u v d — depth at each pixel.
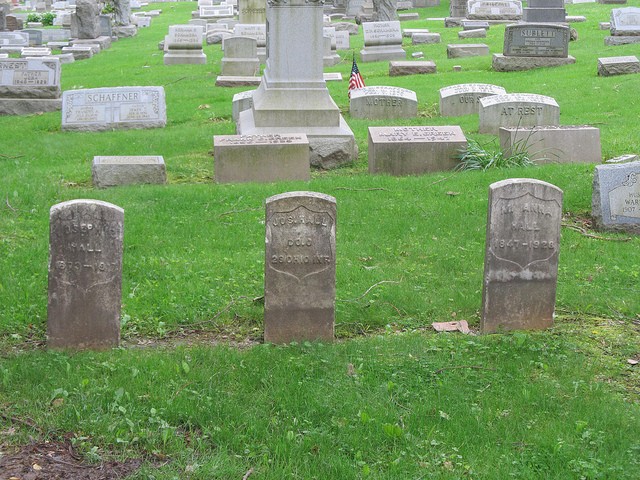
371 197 13.01
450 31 34.97
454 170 14.71
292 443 6.61
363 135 17.50
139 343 8.66
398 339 8.58
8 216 12.20
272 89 15.89
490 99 17.11
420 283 10.05
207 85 24.67
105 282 8.20
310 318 8.53
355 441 6.64
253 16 34.47
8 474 6.17
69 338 8.26
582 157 14.98
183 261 10.52
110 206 8.07
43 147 17.14
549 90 21.27
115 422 6.83
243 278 10.07
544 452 6.55
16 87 21.52
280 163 14.37
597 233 11.73
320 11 15.76
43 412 6.99
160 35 42.81
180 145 17.05
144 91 19.28
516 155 14.78
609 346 8.55
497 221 8.62
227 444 6.61
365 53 29.52
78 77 27.66
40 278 10.00
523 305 8.85
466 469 6.36
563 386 7.61
